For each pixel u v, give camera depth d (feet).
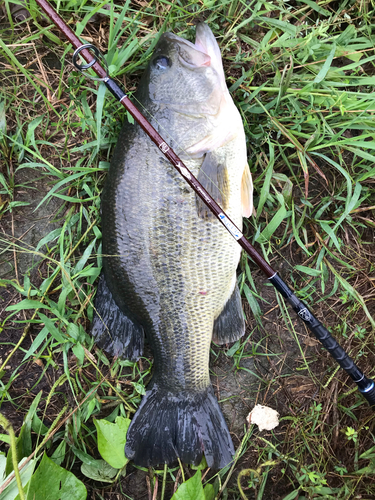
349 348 1.64
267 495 1.62
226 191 1.40
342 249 1.65
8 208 1.57
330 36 1.57
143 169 1.35
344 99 1.49
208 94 1.36
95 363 1.54
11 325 1.56
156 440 1.49
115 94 1.24
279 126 1.52
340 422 1.63
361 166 1.58
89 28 1.57
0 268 1.58
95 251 1.57
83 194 1.58
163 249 1.37
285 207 1.57
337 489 1.57
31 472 1.30
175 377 1.47
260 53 1.51
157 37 1.48
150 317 1.43
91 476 1.49
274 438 1.63
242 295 1.64
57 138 1.58
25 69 1.49
